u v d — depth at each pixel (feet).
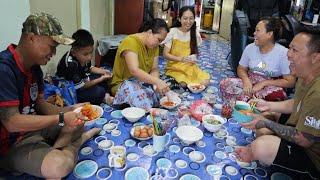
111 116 6.55
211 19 20.08
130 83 6.93
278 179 4.78
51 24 3.94
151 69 7.59
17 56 4.00
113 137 5.69
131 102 6.72
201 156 5.26
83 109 5.36
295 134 4.29
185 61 8.79
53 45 4.03
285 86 7.11
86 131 5.58
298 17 13.16
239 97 7.11
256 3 12.65
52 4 7.12
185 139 5.47
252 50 7.55
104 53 10.07
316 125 3.97
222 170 4.92
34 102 4.73
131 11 11.76
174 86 8.57
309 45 4.15
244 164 5.11
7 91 3.83
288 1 12.51
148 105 6.69
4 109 3.82
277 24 7.09
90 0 9.29
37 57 4.05
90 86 7.01
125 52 6.78
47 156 4.19
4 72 3.80
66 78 6.61
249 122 5.14
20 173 4.52
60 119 4.32
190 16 8.55
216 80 9.88
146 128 5.75
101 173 4.65
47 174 4.20
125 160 4.99
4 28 5.14
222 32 18.07
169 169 4.84
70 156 4.46
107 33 11.60
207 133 6.06
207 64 11.99
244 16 11.28
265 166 5.06
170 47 8.91
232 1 16.16
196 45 9.13
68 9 7.95
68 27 8.12
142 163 4.95
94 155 5.10
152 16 12.93
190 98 7.91
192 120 6.47
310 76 4.34
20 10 5.41
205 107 6.84
